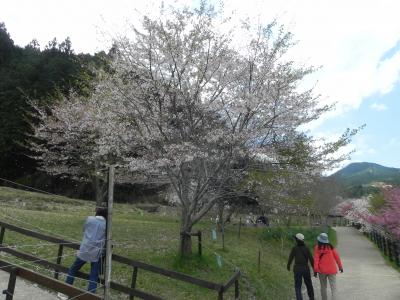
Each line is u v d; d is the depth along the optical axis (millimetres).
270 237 20219
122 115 9984
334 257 9695
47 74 30953
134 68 9766
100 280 6703
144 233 14336
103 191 15445
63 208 20031
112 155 14109
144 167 10008
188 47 9477
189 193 11227
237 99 9734
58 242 7520
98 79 12133
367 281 13078
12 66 35938
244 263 12133
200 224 21078
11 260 7871
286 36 10031
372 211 34906
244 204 17703
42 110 18953
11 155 30188
